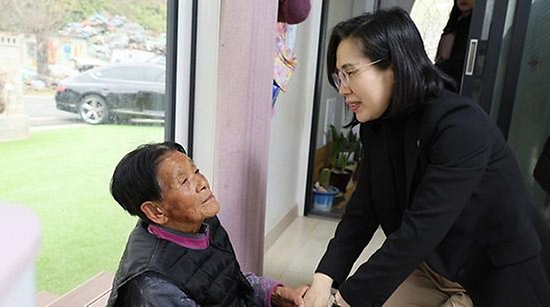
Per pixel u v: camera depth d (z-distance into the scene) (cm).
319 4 292
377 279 112
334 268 131
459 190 101
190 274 94
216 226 109
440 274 119
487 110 223
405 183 118
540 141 229
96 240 144
